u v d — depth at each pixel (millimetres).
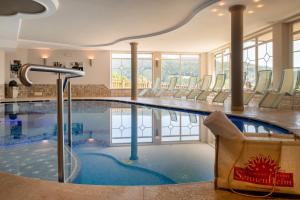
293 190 1369
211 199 1408
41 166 2820
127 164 2893
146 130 5121
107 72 14555
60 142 1915
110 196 1495
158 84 14008
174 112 7824
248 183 1446
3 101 10461
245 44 10992
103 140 4207
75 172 2609
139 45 12773
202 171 2641
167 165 2846
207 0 6344
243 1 6324
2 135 4605
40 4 6086
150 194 1512
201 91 10797
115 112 7988
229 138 1480
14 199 1443
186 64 15469
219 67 14109
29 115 7340
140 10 7059
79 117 6949
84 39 11195
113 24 8594
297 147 1378
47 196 1487
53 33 9953
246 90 9617
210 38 10789
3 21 7395
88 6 6695
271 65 9227
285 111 6523
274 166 1398
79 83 14375
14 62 13320
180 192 1523
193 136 4520
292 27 8297
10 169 2736
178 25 8594
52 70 1728
